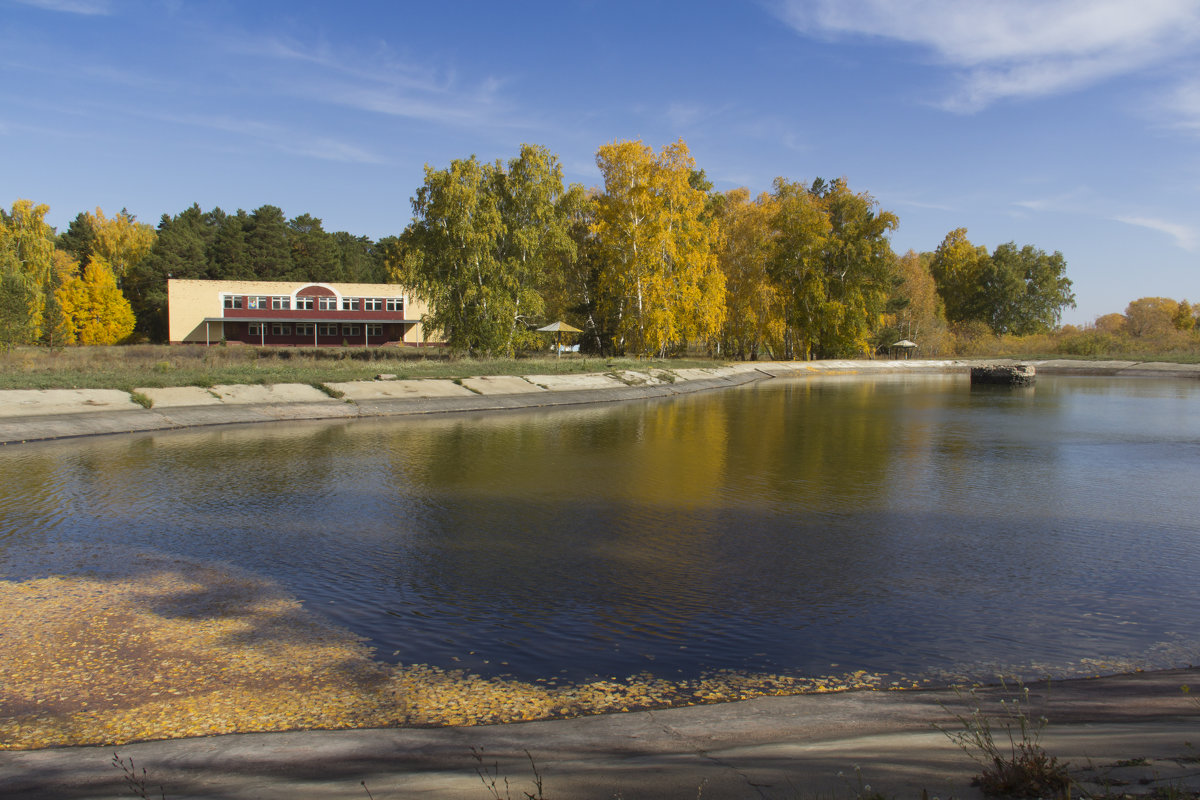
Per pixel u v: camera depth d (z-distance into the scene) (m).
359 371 37.22
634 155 54.03
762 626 8.62
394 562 11.10
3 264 61.28
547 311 66.50
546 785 4.39
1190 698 6.09
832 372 69.69
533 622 8.72
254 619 8.73
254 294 77.75
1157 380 61.47
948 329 98.94
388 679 7.14
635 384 44.41
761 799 3.94
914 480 17.94
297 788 4.64
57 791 4.84
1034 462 20.66
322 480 17.41
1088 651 7.86
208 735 5.96
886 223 68.69
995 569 10.88
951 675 7.25
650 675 7.27
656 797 4.08
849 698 6.56
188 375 31.39
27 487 16.39
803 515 14.28
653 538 12.57
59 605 9.16
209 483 16.95
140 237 106.00
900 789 3.93
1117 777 3.80
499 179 48.59
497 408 34.88
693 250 55.97
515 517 14.00
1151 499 15.86
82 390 27.27
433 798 4.25
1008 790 3.75
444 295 45.97
